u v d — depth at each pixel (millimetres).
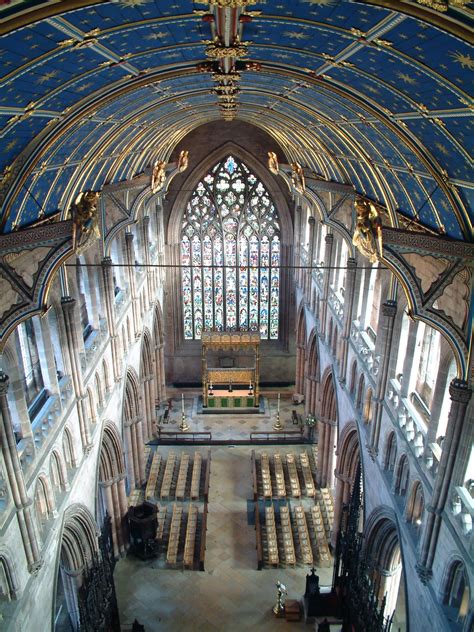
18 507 20219
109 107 20188
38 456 22672
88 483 29891
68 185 24312
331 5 11531
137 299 42844
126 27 12805
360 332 33594
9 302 19453
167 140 43156
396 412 26797
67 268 26984
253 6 12500
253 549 39250
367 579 29281
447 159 16719
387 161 21875
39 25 10805
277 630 33125
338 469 38000
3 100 13477
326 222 33875
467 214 17891
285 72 18922
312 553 38531
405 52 12883
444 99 14078
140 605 34750
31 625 21297
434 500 20984
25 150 17203
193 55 17703
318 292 45219
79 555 28438
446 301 20500
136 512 39281
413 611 23828
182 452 49750
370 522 29938
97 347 32156
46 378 25250
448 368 21766
